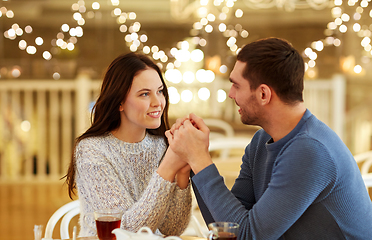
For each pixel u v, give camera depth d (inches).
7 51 273.9
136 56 61.2
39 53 276.2
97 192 55.8
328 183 45.2
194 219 75.0
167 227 58.2
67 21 271.4
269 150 50.9
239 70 49.5
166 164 53.7
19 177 194.1
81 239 48.5
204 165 50.1
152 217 52.7
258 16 263.3
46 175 199.3
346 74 248.1
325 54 265.1
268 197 46.2
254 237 45.9
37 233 48.1
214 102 222.7
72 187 61.9
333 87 209.6
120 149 61.7
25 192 175.3
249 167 58.9
